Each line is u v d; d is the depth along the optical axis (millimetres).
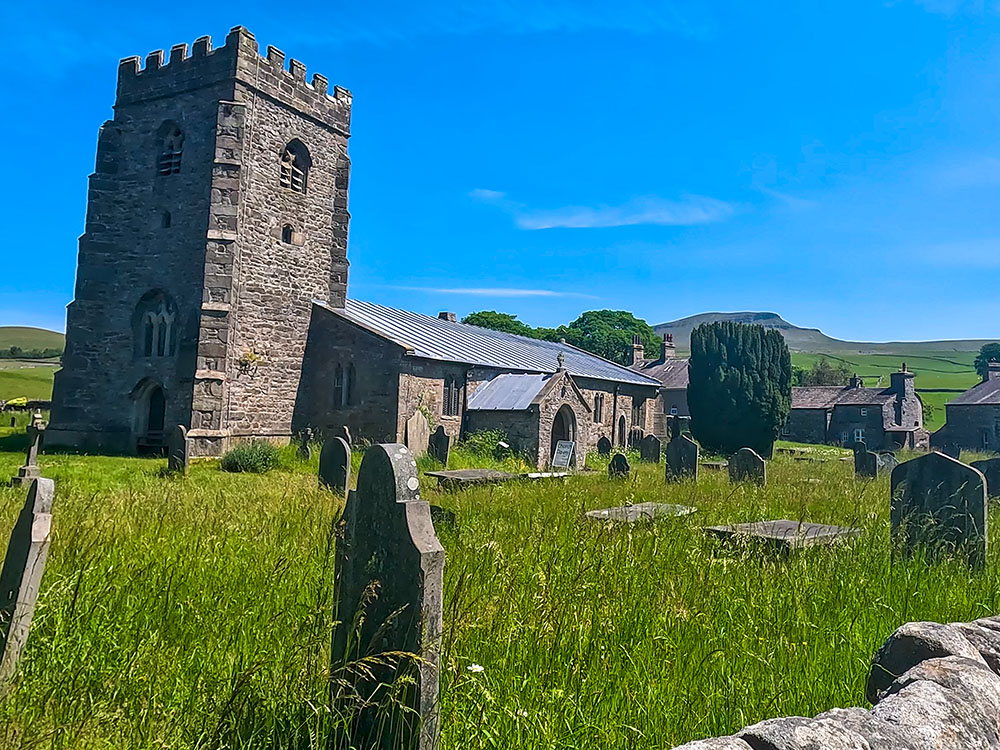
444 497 12266
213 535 7188
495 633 4371
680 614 4957
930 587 6141
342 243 29781
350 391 27672
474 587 5062
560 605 4758
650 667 4223
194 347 25078
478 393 30781
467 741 3348
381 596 3541
